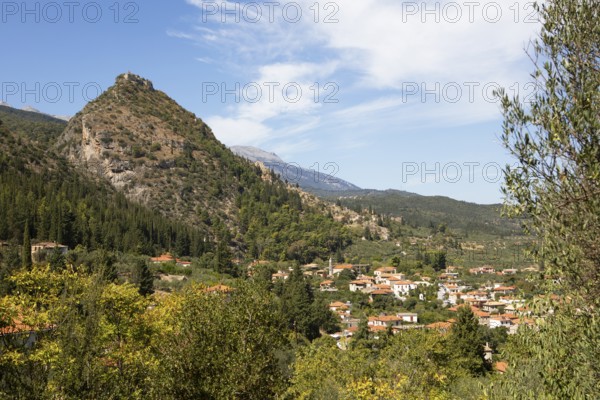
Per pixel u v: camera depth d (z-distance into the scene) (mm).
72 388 18359
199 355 17469
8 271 59000
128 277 78812
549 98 9445
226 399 16500
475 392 30922
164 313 26750
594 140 8633
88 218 123188
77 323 19297
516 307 9711
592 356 8500
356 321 109562
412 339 39625
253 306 19062
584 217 8578
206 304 18844
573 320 8844
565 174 8992
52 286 20859
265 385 18266
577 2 9422
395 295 145250
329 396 35312
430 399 31891
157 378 17797
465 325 54625
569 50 9414
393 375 33312
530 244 9547
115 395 20109
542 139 9422
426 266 190625
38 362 18016
